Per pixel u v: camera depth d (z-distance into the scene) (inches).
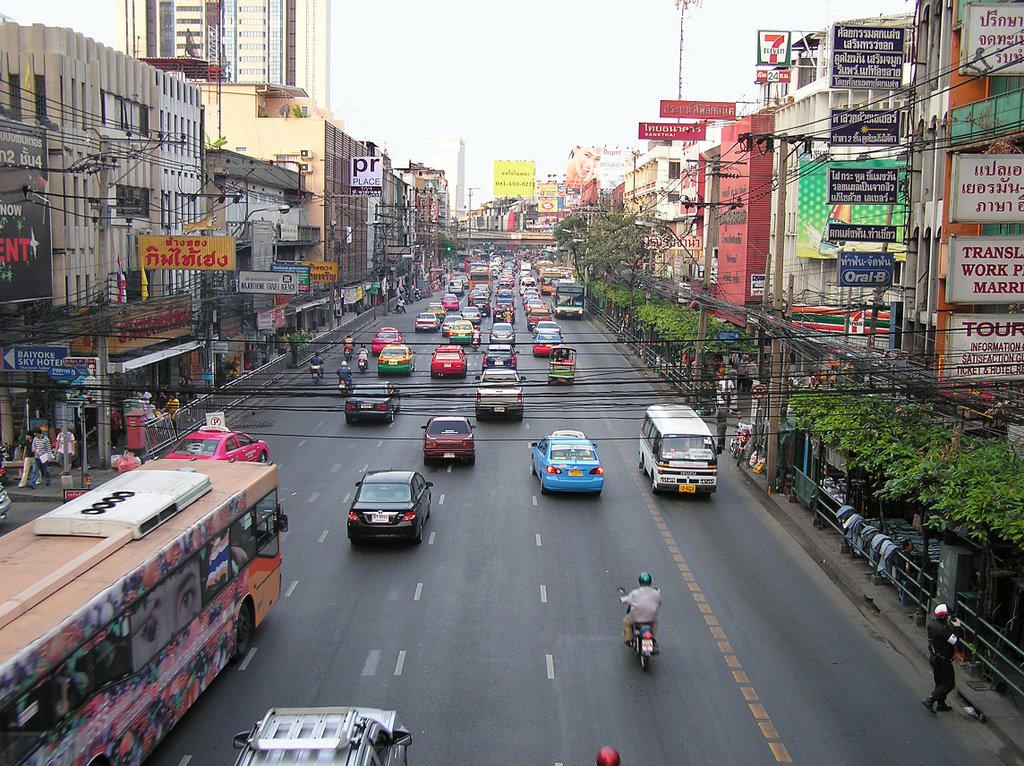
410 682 595.5
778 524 1003.3
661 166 3681.1
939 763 511.8
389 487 888.3
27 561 455.2
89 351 1195.3
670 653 651.5
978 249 757.9
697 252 2790.4
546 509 1032.2
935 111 1167.6
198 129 1863.9
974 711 567.8
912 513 930.7
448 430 1235.9
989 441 760.3
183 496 560.7
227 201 2100.1
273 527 689.6
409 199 5536.4
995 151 872.3
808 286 1899.6
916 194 1221.7
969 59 860.6
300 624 692.1
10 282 1099.9
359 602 738.2
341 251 3324.3
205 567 553.9
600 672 616.7
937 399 806.5
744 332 1697.8
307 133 3137.3
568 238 4552.2
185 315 1501.0
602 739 527.2
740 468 1275.8
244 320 1904.5
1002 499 612.4
